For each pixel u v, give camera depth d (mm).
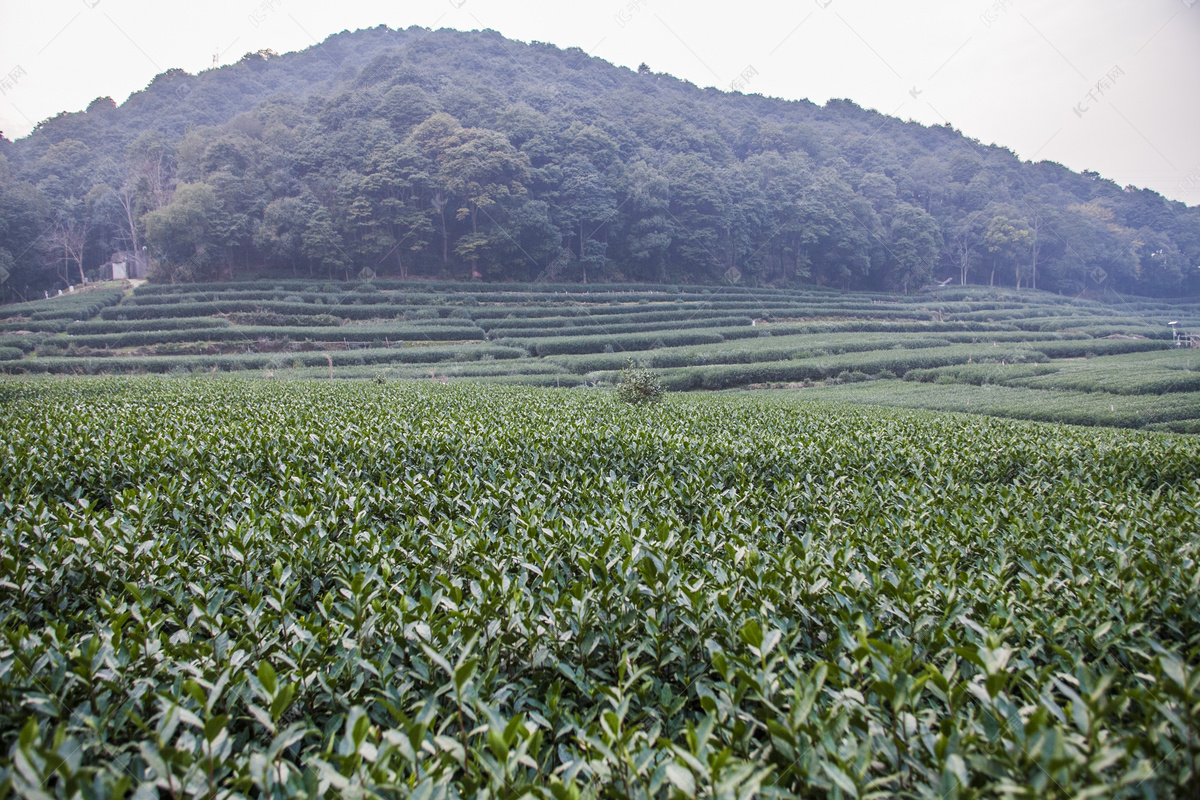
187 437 9172
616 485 7039
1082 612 3779
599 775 2438
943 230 106125
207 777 2275
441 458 8625
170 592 4203
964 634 3662
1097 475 8906
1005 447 10156
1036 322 67375
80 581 4422
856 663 2838
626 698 2625
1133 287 120938
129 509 5566
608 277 82250
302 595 4562
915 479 7988
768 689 2648
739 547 4730
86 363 40781
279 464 7684
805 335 56281
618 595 3838
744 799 2020
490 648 3246
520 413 14094
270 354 44438
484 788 2395
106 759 2646
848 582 4016
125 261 78812
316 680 3148
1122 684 3221
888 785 2426
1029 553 5051
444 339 52188
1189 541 5324
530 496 6562
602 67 134750
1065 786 1994
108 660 3010
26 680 2988
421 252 73500
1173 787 2289
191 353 46969
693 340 52625
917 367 42281
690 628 3520
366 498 6293
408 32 158750
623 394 17953
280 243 66375
